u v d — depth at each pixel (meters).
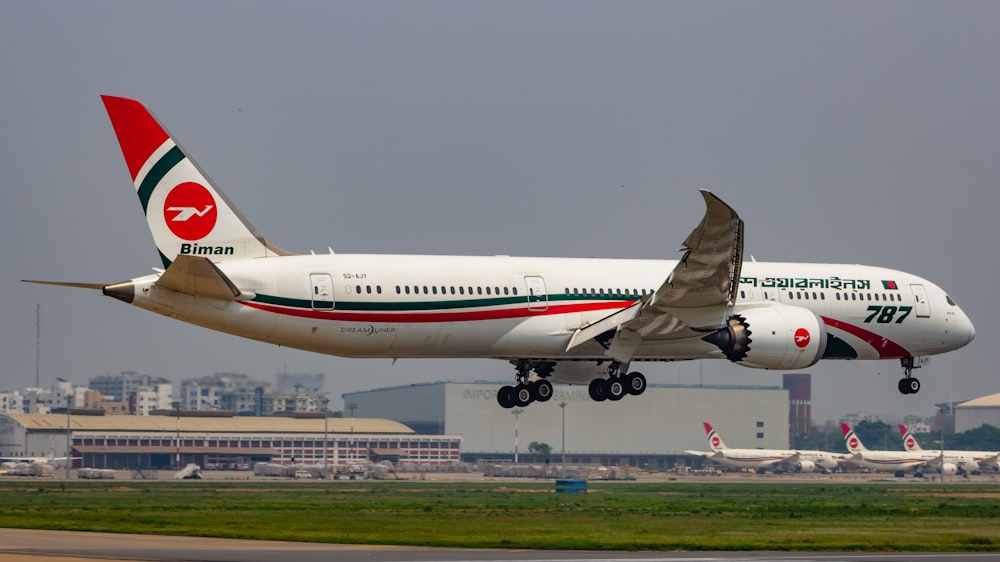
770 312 68.06
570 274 67.69
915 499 96.56
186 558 40.22
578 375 72.31
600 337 66.81
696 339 68.06
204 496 90.12
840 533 57.62
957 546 51.34
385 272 63.12
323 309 61.53
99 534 51.00
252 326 60.75
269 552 43.28
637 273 69.50
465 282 64.75
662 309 64.44
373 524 58.47
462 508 74.31
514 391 71.94
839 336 73.50
